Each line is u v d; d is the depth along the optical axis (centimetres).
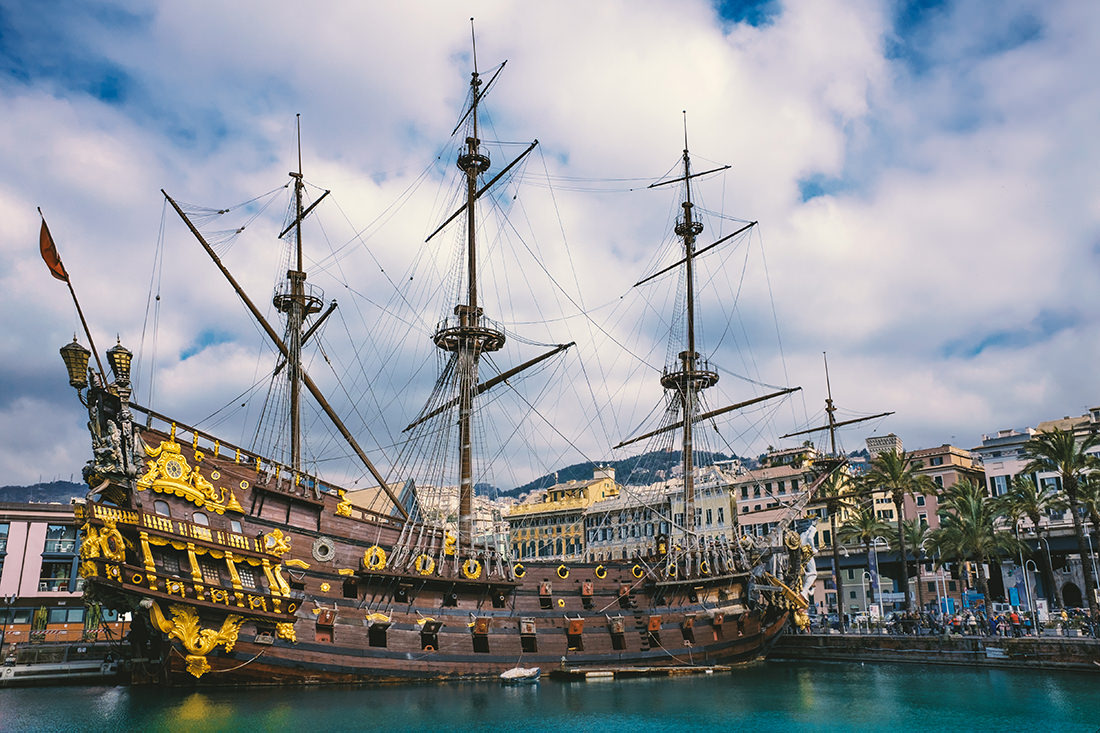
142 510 4078
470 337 6631
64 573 7406
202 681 4312
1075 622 7081
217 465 4434
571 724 3912
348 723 3691
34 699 4150
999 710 4412
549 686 5144
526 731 3725
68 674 4897
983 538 8231
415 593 5044
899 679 5797
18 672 4806
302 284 6312
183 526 4188
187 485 4266
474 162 7044
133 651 4559
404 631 4928
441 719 3909
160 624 4078
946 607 9725
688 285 8638
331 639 4653
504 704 4400
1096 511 7650
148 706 3906
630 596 6003
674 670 5866
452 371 6631
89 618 7256
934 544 9138
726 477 13062
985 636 6688
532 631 5416
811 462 8025
